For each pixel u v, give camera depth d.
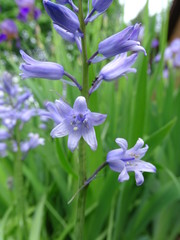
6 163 0.21
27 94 0.16
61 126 0.08
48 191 0.18
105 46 0.09
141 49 0.08
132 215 0.19
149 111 0.19
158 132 0.13
